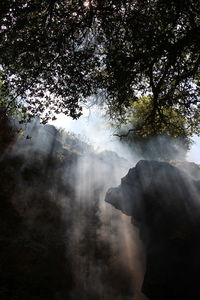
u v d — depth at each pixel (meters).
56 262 12.91
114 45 10.55
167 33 10.03
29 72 10.70
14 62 10.69
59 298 11.11
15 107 11.86
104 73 11.96
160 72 12.24
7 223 13.74
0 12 8.79
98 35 10.71
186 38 9.86
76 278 12.80
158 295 10.48
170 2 9.40
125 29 10.04
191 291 9.66
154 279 10.61
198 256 9.63
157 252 10.98
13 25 9.22
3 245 12.21
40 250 13.00
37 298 10.38
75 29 10.15
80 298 11.75
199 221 10.12
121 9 9.94
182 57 11.28
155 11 10.07
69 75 11.09
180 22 10.62
